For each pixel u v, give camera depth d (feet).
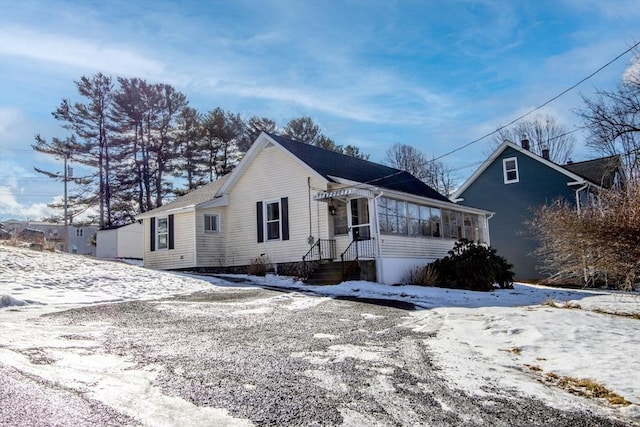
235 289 44.09
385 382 15.38
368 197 52.80
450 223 71.31
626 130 55.57
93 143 127.13
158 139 130.31
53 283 39.29
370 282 49.70
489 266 54.80
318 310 32.40
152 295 38.99
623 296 46.09
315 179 57.36
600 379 16.48
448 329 26.76
